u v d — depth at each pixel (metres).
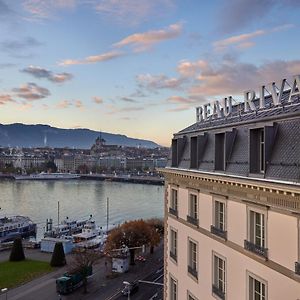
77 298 75.81
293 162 22.16
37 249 125.00
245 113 32.62
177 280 38.62
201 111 43.28
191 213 36.06
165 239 42.38
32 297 76.31
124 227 110.00
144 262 105.69
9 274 92.38
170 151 42.56
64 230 158.00
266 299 24.02
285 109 26.39
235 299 27.75
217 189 30.64
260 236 25.31
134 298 74.94
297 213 21.36
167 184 41.91
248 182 25.28
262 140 25.41
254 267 25.41
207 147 33.78
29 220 173.12
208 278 32.03
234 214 28.17
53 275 91.75
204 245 32.94
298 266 21.08
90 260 91.94
